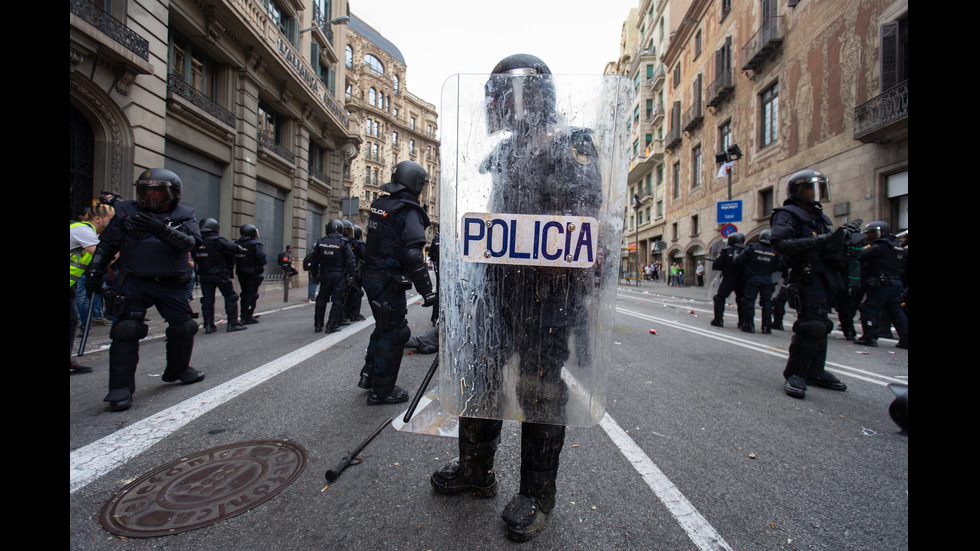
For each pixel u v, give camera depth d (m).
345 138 22.36
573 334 1.35
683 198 26.16
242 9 12.20
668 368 4.29
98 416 2.75
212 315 6.43
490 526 1.63
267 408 2.94
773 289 6.97
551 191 1.33
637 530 1.61
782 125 15.50
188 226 3.23
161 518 1.65
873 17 11.52
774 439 2.52
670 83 28.30
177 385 3.49
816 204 3.50
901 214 10.92
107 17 7.92
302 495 1.83
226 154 12.59
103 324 6.49
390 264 3.01
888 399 3.36
